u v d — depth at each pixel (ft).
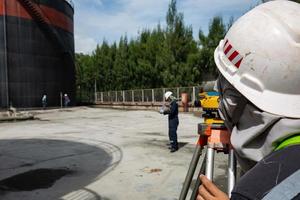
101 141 39.40
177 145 32.09
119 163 27.07
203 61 116.98
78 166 26.61
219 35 115.65
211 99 6.75
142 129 51.42
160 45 148.36
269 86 3.43
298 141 3.01
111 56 177.78
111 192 19.63
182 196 6.34
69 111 110.01
